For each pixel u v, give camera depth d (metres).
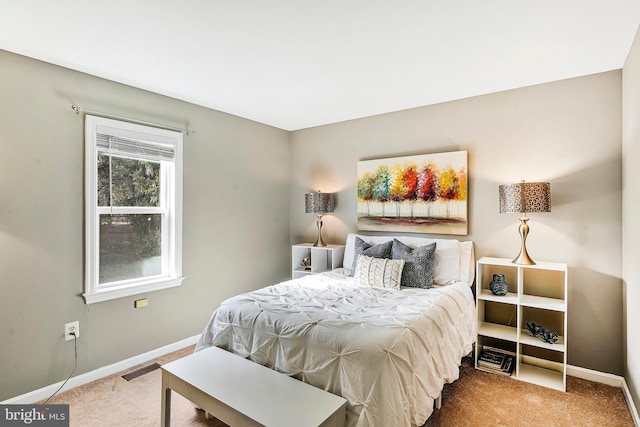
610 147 2.56
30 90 2.31
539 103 2.83
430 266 2.87
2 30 1.96
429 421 2.10
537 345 2.54
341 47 2.19
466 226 3.16
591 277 2.63
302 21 1.88
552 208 2.78
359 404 1.59
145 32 1.99
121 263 2.89
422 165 3.40
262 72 2.59
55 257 2.43
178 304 3.21
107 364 2.71
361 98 3.20
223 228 3.63
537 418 2.13
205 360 2.00
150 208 3.07
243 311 2.20
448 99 3.23
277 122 4.09
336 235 4.12
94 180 2.62
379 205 3.68
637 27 1.93
